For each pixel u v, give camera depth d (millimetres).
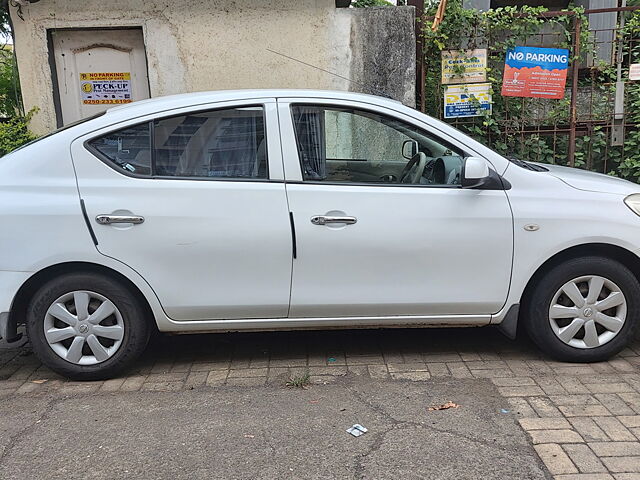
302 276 3551
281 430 3037
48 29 6273
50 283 3508
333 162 3672
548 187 3631
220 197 3477
